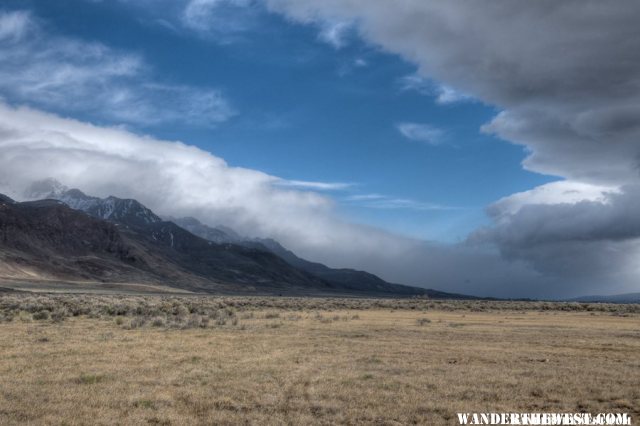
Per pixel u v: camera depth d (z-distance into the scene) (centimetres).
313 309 7656
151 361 2341
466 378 2002
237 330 3750
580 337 3466
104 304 6600
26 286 19962
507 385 1897
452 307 8600
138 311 5366
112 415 1508
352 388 1844
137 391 1783
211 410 1568
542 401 1700
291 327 4100
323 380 1967
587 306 8681
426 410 1586
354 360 2422
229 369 2170
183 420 1470
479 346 2934
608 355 2628
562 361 2423
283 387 1853
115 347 2733
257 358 2453
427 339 3281
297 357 2497
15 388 1805
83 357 2414
